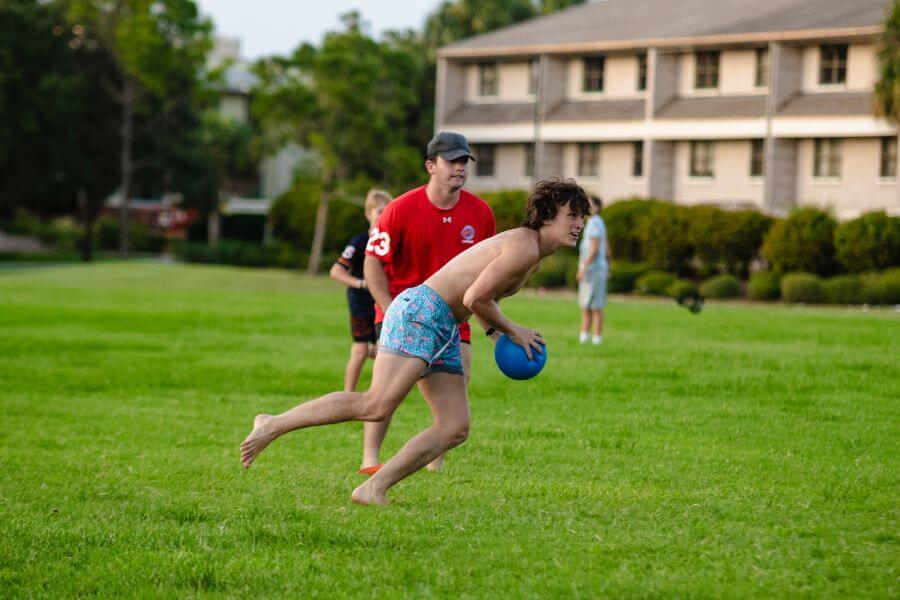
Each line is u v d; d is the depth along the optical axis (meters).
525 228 8.32
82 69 80.31
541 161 69.56
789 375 16.62
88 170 78.25
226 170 95.12
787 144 62.19
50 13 78.00
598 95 69.50
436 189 10.25
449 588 6.50
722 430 12.27
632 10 73.00
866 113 58.53
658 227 49.31
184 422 13.20
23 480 9.78
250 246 70.62
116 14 78.62
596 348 20.64
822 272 45.22
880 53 51.78
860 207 60.69
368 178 63.72
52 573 6.99
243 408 14.40
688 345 21.28
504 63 72.38
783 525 7.86
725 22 64.81
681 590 6.36
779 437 11.80
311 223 66.69
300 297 37.59
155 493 9.22
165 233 93.50
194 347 21.30
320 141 60.78
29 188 77.88
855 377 16.44
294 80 62.44
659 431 12.24
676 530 7.73
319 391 15.95
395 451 11.36
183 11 76.31
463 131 71.94
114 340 22.36
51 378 17.02
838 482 9.39
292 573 6.85
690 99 66.00
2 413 13.88
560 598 6.29
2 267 59.28
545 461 10.52
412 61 65.06
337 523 8.04
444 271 8.41
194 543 7.60
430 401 8.68
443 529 7.84
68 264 64.44
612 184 69.00
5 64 74.50
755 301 45.09
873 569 6.76
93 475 10.00
